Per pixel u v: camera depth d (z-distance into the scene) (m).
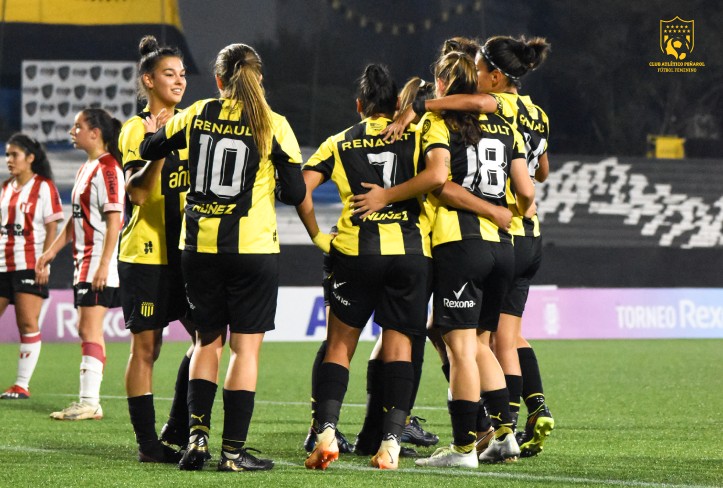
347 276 17.56
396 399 17.52
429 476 16.23
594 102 80.38
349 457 19.02
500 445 18.16
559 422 24.91
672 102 80.94
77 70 74.38
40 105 73.69
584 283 71.88
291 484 15.27
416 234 17.58
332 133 76.06
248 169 16.44
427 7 77.69
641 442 21.22
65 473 16.36
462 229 17.50
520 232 19.25
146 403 17.66
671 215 76.88
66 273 64.38
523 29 79.44
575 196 76.12
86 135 25.28
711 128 81.44
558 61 80.12
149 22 75.25
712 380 36.56
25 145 29.66
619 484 15.53
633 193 76.81
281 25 76.06
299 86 75.81
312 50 76.12
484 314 18.30
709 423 24.70
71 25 74.56
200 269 16.53
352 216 17.55
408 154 17.72
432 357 47.44
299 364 43.91
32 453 18.94
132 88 74.94
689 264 72.94
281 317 57.78
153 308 17.61
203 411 16.78
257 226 16.53
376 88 18.11
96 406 25.34
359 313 17.73
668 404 29.08
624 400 30.12
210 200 16.47
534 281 71.19
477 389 17.58
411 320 17.53
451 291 17.53
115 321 56.50
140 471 16.56
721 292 64.56
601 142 77.81
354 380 37.03
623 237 76.19
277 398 31.19
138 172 17.28
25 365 30.53
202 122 16.48
